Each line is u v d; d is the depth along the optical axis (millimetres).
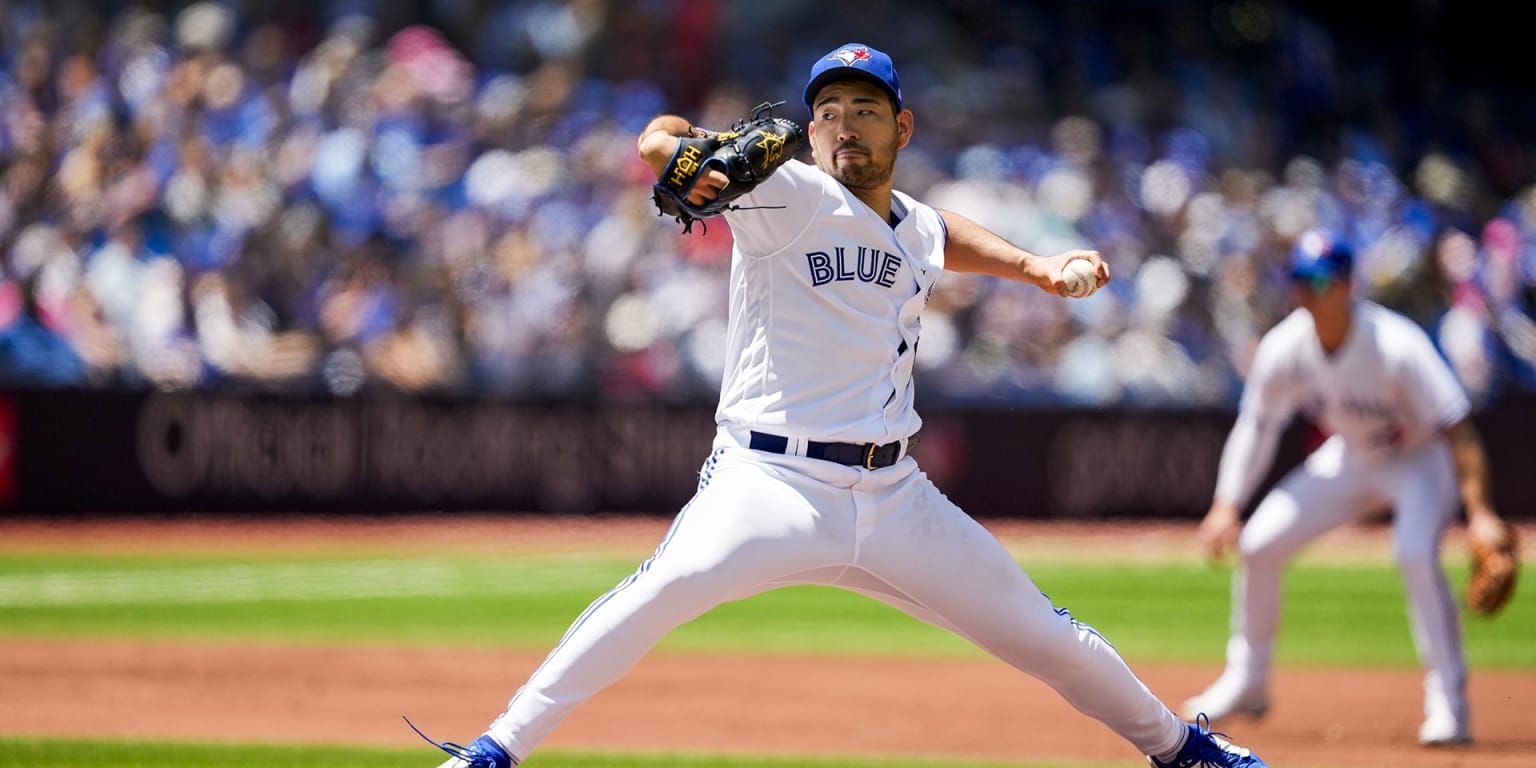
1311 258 26203
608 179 76562
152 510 62188
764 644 38344
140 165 70250
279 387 65750
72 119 71625
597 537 62094
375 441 64188
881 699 30250
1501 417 68250
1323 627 42844
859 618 44000
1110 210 82562
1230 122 93500
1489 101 104375
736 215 15500
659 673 33406
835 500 15734
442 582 49000
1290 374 27281
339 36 80938
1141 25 98875
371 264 69062
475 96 80375
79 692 29484
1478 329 81188
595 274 71875
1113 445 68312
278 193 71625
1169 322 77062
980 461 67562
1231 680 27875
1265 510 27781
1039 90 91875
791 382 15727
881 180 16000
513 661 34281
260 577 49719
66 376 64062
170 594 45500
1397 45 105938
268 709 27906
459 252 71438
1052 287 16266
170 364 64750
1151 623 42906
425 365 67562
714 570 15453
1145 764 23438
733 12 89125
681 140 14562
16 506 61156
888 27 92438
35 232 67062
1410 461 27172
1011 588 16359
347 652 35469
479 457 65188
